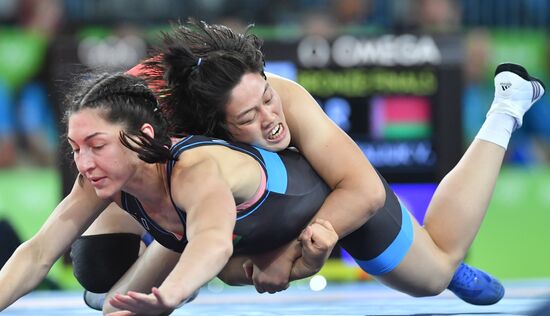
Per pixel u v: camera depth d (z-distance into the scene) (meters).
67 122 8.16
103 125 7.80
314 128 9.10
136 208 8.52
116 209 10.12
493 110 10.27
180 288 7.06
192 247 7.32
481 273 10.57
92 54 15.46
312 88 15.66
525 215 17.50
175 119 8.91
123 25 19.78
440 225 9.95
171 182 7.98
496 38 19.39
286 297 12.87
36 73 19.33
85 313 10.88
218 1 21.03
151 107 8.08
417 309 10.80
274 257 9.09
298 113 9.16
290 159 9.05
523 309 10.57
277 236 8.88
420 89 15.79
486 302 10.64
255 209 8.57
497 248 17.34
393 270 9.72
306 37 15.68
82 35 19.03
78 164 7.89
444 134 15.77
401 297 12.49
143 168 8.01
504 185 17.52
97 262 10.03
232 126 8.66
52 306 11.87
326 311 10.74
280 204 8.70
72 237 8.71
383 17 20.66
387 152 15.73
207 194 7.69
